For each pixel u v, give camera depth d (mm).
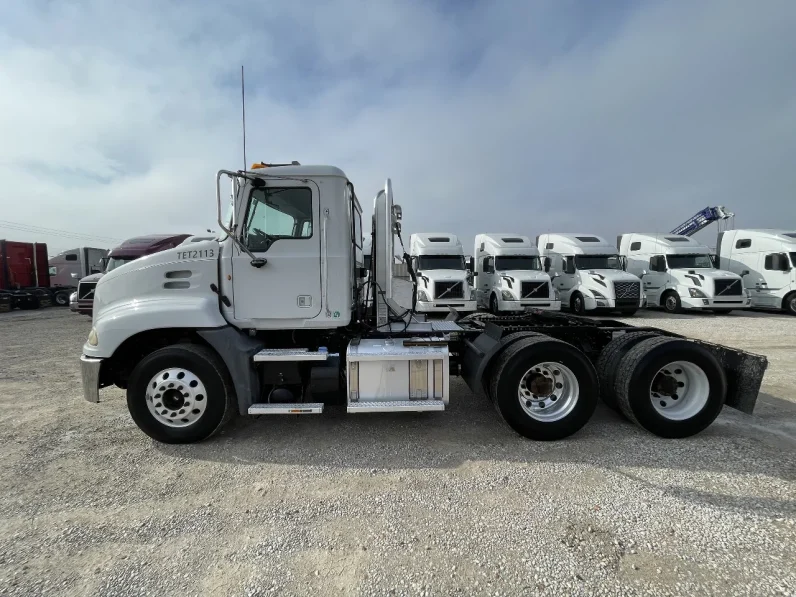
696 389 4199
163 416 4059
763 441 4070
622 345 4508
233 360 4020
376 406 4020
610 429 4395
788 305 15523
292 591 2227
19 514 2975
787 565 2365
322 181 4172
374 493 3207
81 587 2273
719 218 23391
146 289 4199
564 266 17359
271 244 4168
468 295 14133
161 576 2352
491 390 4297
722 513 2875
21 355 8859
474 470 3543
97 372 4035
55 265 24562
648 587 2219
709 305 15414
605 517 2846
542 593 2193
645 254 18062
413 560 2457
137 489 3305
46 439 4273
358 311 4820
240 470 3604
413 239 16297
